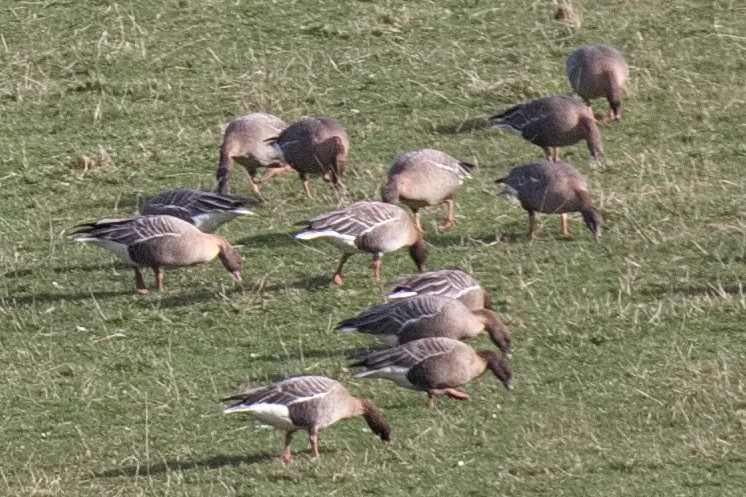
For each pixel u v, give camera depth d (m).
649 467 13.20
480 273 17.30
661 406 14.27
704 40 24.03
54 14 25.50
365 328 15.14
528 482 13.00
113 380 15.28
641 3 25.45
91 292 17.20
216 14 25.30
